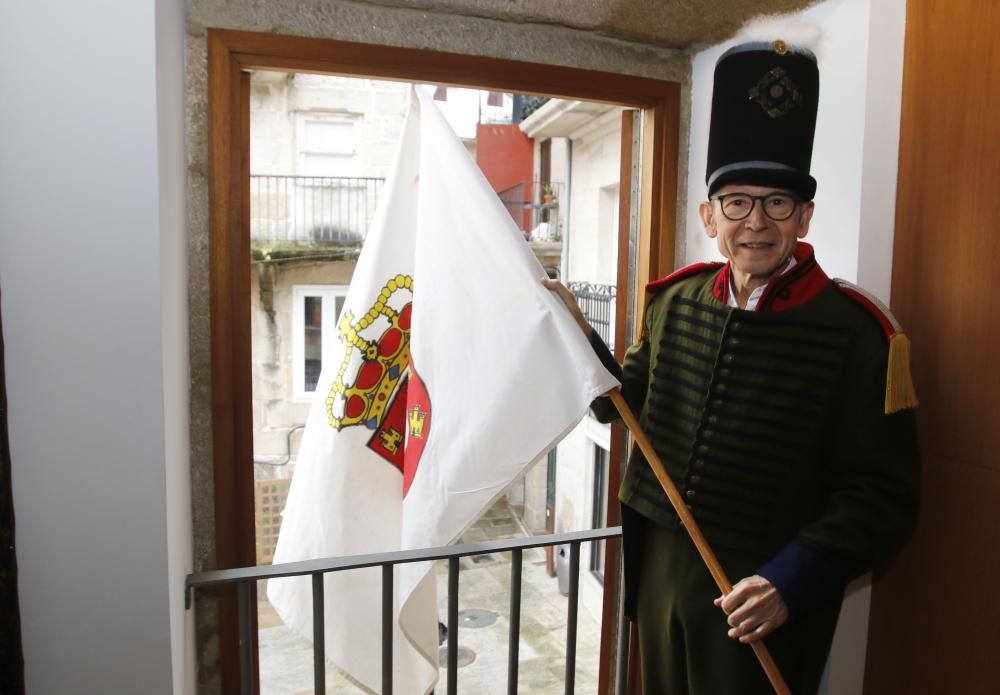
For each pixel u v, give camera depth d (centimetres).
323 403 151
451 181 135
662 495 119
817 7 138
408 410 135
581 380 116
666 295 130
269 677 396
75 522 94
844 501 104
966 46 119
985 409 119
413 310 136
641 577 128
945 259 124
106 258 91
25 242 89
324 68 139
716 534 111
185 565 123
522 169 791
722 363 113
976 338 120
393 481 148
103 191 90
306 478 149
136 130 91
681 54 164
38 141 88
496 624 480
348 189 754
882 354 105
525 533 738
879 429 104
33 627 94
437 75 145
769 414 109
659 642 121
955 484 125
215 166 132
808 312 109
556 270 709
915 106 129
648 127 168
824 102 137
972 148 119
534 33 152
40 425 91
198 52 130
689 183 168
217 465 136
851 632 144
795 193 107
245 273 138
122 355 93
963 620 123
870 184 130
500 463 123
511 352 124
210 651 143
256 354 758
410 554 125
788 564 101
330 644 147
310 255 745
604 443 514
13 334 89
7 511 89
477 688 392
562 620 491
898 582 137
